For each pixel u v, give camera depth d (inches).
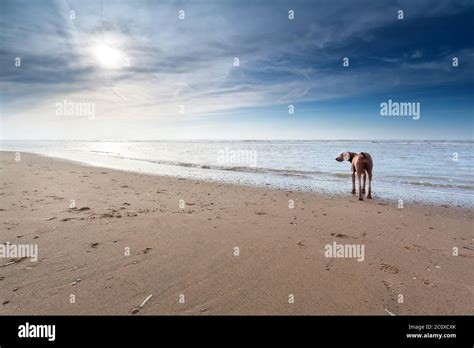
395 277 177.3
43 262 188.9
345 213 336.8
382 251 219.9
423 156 1084.5
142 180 568.4
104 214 303.7
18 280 165.2
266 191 474.3
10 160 900.6
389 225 289.6
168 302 147.6
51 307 140.9
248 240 239.1
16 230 247.4
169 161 1015.0
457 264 197.2
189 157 1210.0
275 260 200.4
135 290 157.9
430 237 254.8
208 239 239.8
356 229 275.1
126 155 1320.1
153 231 256.2
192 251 213.8
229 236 248.4
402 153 1245.7
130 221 283.3
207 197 418.3
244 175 671.8
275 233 258.8
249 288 162.6
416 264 196.7
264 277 175.6
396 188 505.7
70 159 1034.7
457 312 141.9
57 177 558.3
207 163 946.1
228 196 429.1
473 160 922.1
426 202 399.2
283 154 1318.9
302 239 243.9
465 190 483.5
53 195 387.9
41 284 161.5
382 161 918.4
